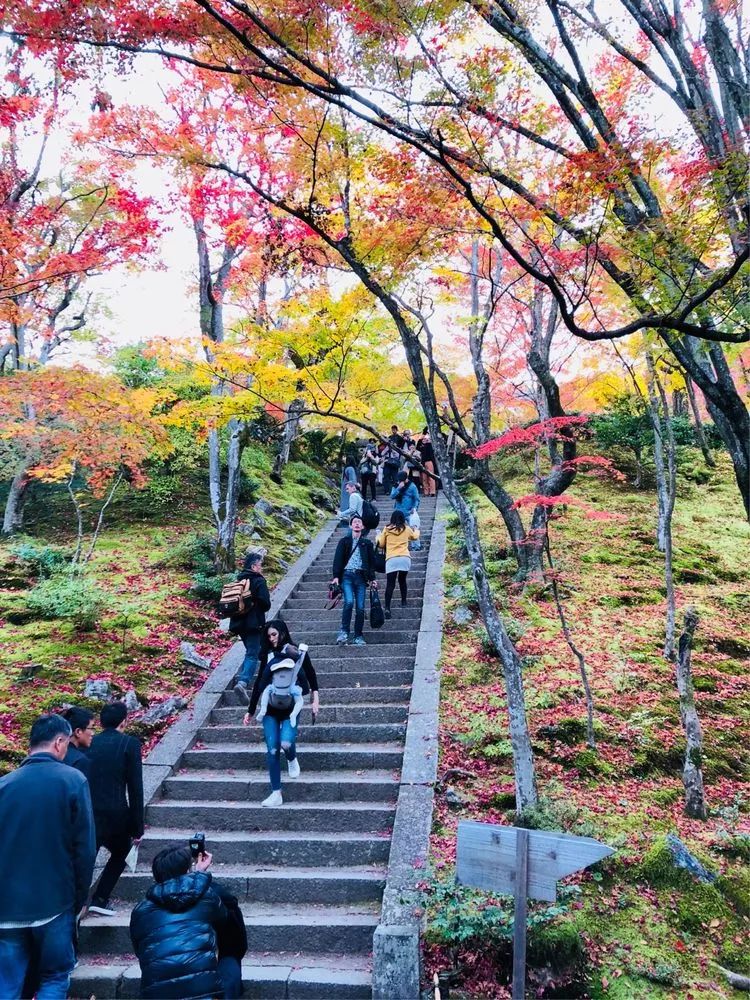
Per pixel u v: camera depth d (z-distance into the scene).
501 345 12.10
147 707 7.90
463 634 9.07
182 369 10.77
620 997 4.25
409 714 7.28
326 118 6.26
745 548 11.72
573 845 3.46
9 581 10.35
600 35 5.67
